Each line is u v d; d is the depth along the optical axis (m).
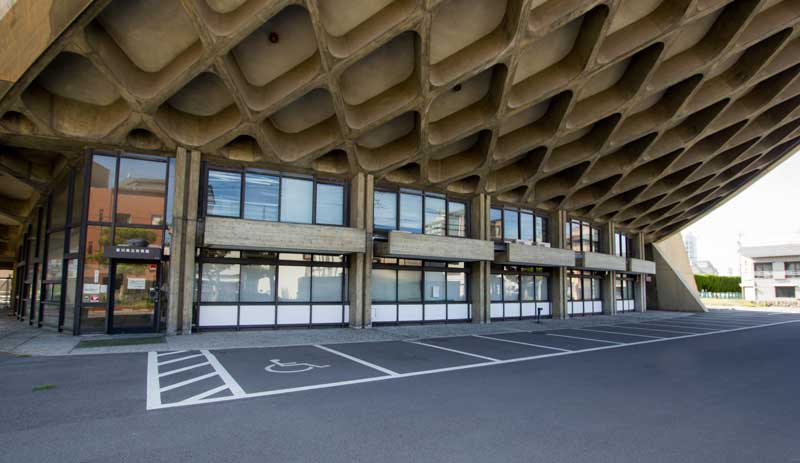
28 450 4.58
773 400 7.22
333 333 14.92
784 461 4.59
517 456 4.64
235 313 15.02
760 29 14.97
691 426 5.77
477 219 20.22
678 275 34.91
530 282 23.12
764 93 19.20
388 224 18.22
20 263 22.06
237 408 6.19
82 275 13.12
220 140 14.17
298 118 15.18
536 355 11.34
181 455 4.52
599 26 13.16
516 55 13.24
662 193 25.75
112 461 4.34
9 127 12.41
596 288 27.98
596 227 28.48
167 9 10.90
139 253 13.22
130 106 12.30
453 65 13.59
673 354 12.08
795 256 64.44
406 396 7.02
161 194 14.02
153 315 13.71
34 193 17.97
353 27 12.16
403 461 4.46
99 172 13.53
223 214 15.08
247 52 12.46
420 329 16.80
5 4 11.72
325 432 5.29
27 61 10.55
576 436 5.29
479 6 12.45
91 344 11.51
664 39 14.20
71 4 9.50
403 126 16.22
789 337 17.02
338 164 16.83
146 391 6.99
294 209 16.28
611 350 12.56
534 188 22.16
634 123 18.77
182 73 11.63
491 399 6.94
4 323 17.92
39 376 7.92
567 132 17.25
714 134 22.23
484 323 19.73
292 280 16.03
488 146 17.09
